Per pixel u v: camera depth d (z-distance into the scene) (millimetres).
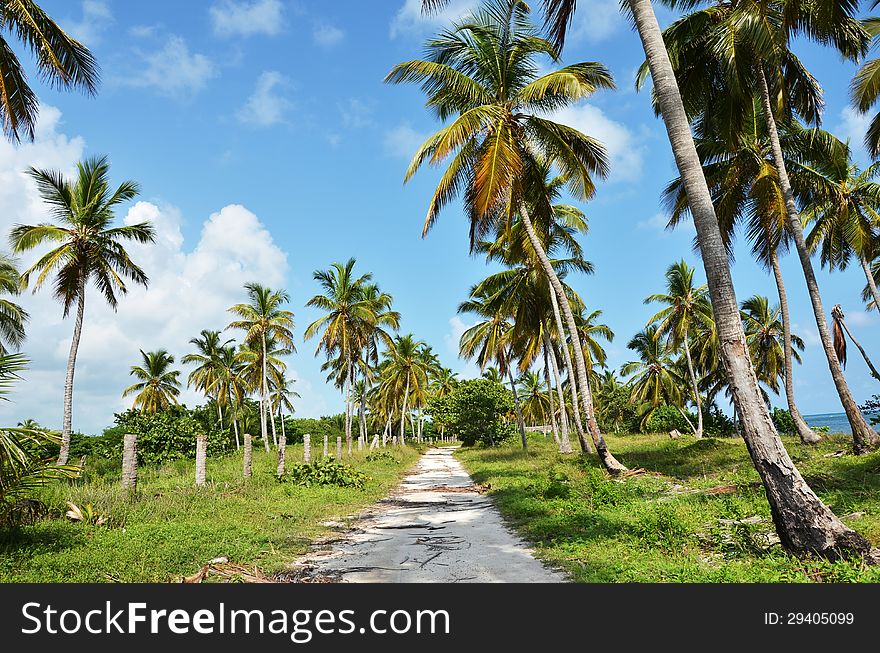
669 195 19516
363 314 34062
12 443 7406
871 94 13914
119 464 23609
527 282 26516
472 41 17750
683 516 9258
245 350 44375
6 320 25656
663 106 8148
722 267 7535
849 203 19484
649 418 40656
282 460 18469
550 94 17172
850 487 10852
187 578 6574
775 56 12680
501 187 14531
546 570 6832
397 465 31484
